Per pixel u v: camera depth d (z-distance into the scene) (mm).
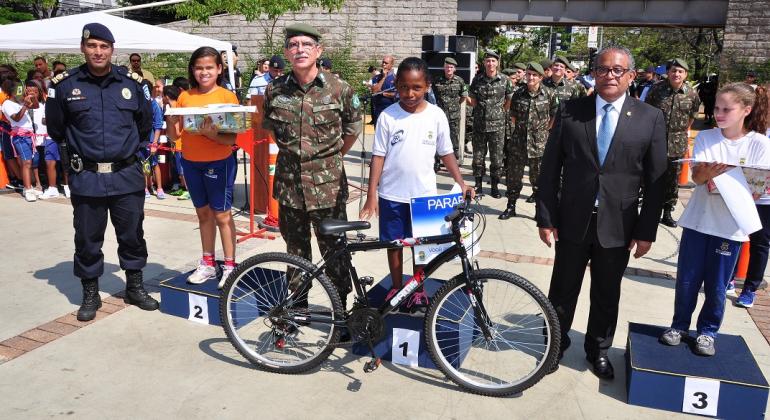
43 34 8109
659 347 3590
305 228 4016
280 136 3820
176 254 5852
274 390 3496
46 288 4953
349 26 21422
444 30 21203
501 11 21969
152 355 3863
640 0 21125
